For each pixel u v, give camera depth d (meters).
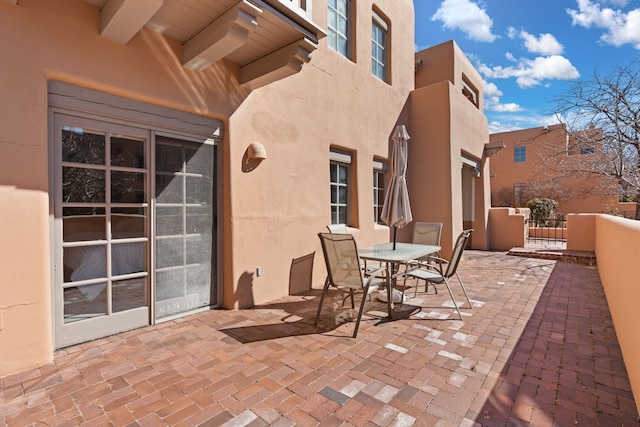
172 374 2.70
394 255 4.27
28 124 2.69
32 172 2.71
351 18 6.52
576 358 3.04
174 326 3.72
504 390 2.52
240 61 4.20
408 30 8.54
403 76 8.31
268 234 4.78
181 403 2.32
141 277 3.67
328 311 4.34
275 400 2.37
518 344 3.34
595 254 8.58
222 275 4.41
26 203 2.69
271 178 4.80
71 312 3.15
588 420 2.17
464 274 6.83
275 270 4.89
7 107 2.59
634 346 2.44
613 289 4.09
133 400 2.35
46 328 2.82
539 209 15.08
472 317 4.15
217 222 4.36
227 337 3.45
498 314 4.27
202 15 3.17
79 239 3.17
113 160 3.37
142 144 3.61
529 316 4.19
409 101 8.62
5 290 2.60
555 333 3.63
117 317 3.46
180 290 4.00
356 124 6.48
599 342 3.40
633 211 15.22
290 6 3.28
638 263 2.40
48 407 2.26
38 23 2.74
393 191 4.97
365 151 6.74
